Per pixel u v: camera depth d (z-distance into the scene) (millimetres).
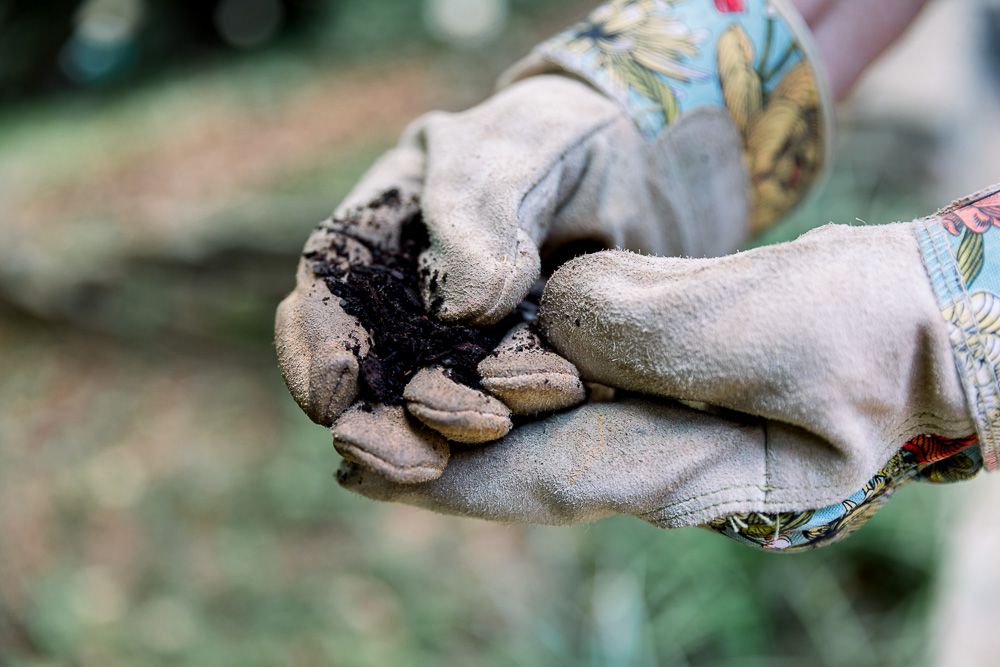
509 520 878
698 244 1235
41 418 4195
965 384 776
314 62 6816
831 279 767
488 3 6500
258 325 4258
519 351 868
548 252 1111
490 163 978
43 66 8539
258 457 3697
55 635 2885
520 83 1179
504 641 2699
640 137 1118
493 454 871
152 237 4371
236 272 4227
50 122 7340
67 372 4477
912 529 2537
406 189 1061
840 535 909
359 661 2715
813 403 766
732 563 2598
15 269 4582
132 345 4477
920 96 3508
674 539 2680
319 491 3352
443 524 3166
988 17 4328
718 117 1181
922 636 2305
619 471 838
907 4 1345
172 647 2883
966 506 2395
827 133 1271
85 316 4539
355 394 834
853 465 792
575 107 1085
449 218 933
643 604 2549
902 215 3248
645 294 814
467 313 878
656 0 1191
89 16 8430
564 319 872
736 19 1184
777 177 1299
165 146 5676
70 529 3404
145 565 3234
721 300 783
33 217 5098
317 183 4508
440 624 2793
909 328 767
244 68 7164
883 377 776
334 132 5273
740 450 830
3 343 4691
